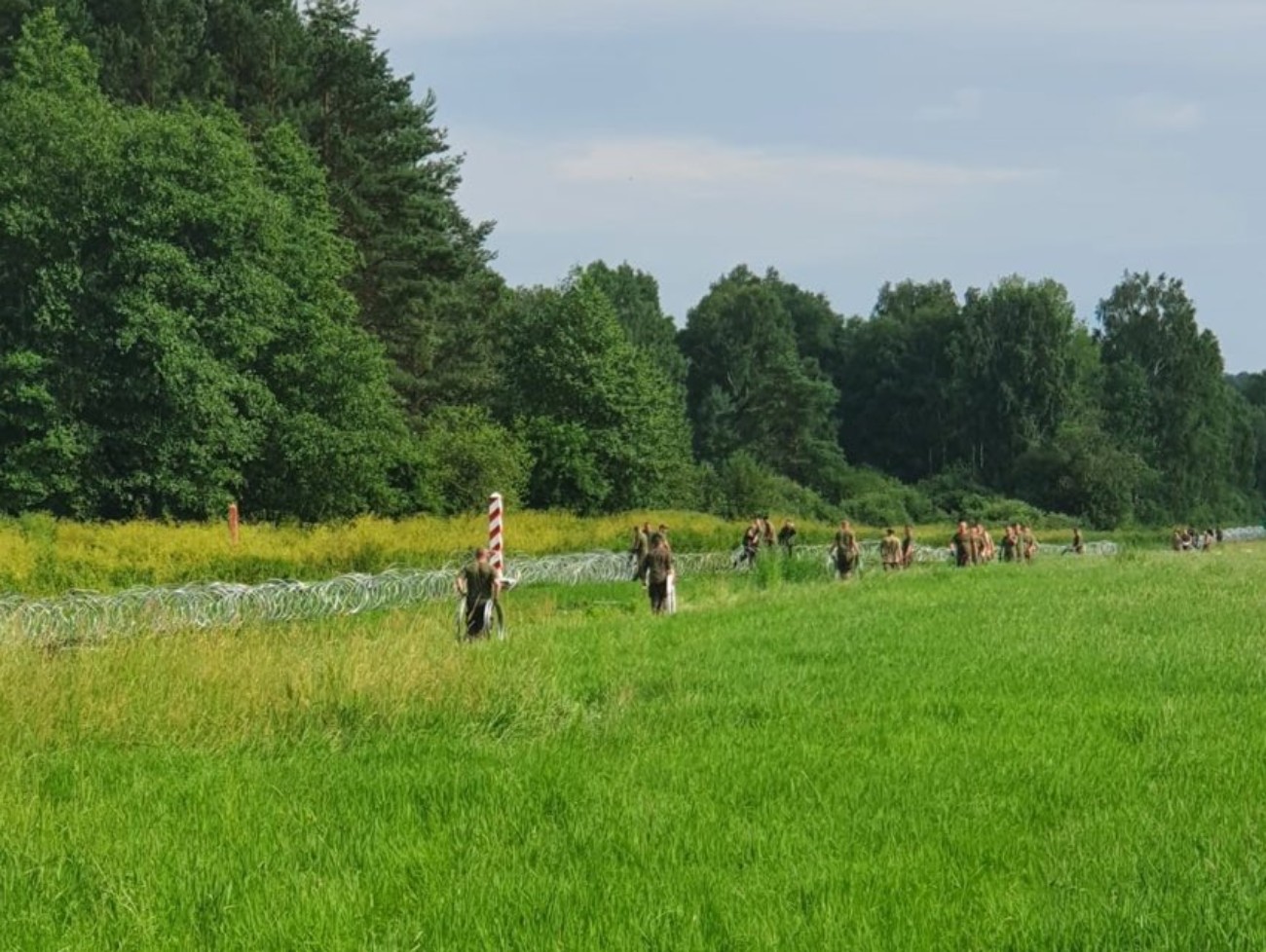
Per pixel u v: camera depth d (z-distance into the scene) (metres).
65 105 47.44
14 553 29.67
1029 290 133.00
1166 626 20.81
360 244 63.97
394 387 68.75
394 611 26.34
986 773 9.94
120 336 45.38
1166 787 9.52
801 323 166.75
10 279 46.66
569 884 7.17
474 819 8.63
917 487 125.75
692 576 45.50
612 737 11.70
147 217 46.31
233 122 51.53
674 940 6.39
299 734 11.77
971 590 29.84
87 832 8.25
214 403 47.12
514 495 61.75
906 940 6.41
